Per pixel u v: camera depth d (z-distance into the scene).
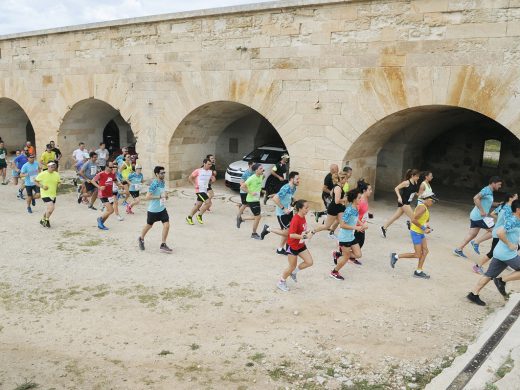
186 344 6.33
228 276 8.72
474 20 10.49
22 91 21.31
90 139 21.75
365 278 8.74
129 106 17.61
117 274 8.73
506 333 6.41
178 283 8.35
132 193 13.29
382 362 5.92
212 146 18.55
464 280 8.70
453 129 18.62
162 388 5.34
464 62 10.71
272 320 7.03
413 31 11.29
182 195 15.98
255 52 14.02
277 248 10.45
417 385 5.43
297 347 6.27
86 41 18.45
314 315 7.21
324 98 12.86
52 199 11.66
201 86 15.50
